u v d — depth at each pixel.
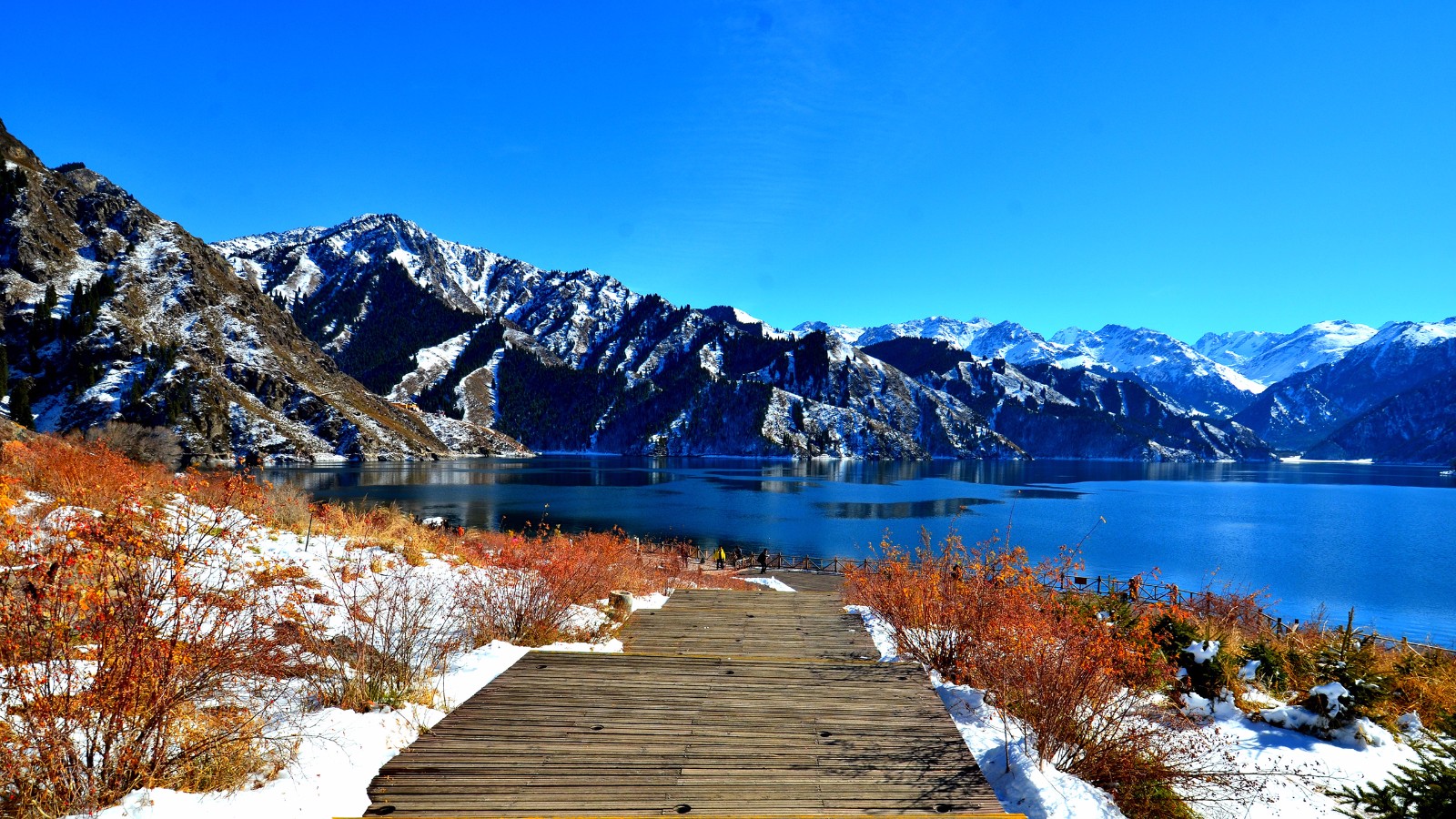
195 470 11.22
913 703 5.61
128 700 3.41
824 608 10.78
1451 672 6.96
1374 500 91.00
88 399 93.00
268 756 3.92
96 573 3.71
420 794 3.93
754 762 4.46
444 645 6.35
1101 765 4.48
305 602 7.10
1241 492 103.25
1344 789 4.20
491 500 65.94
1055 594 7.42
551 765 4.35
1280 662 6.98
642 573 15.90
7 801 3.04
